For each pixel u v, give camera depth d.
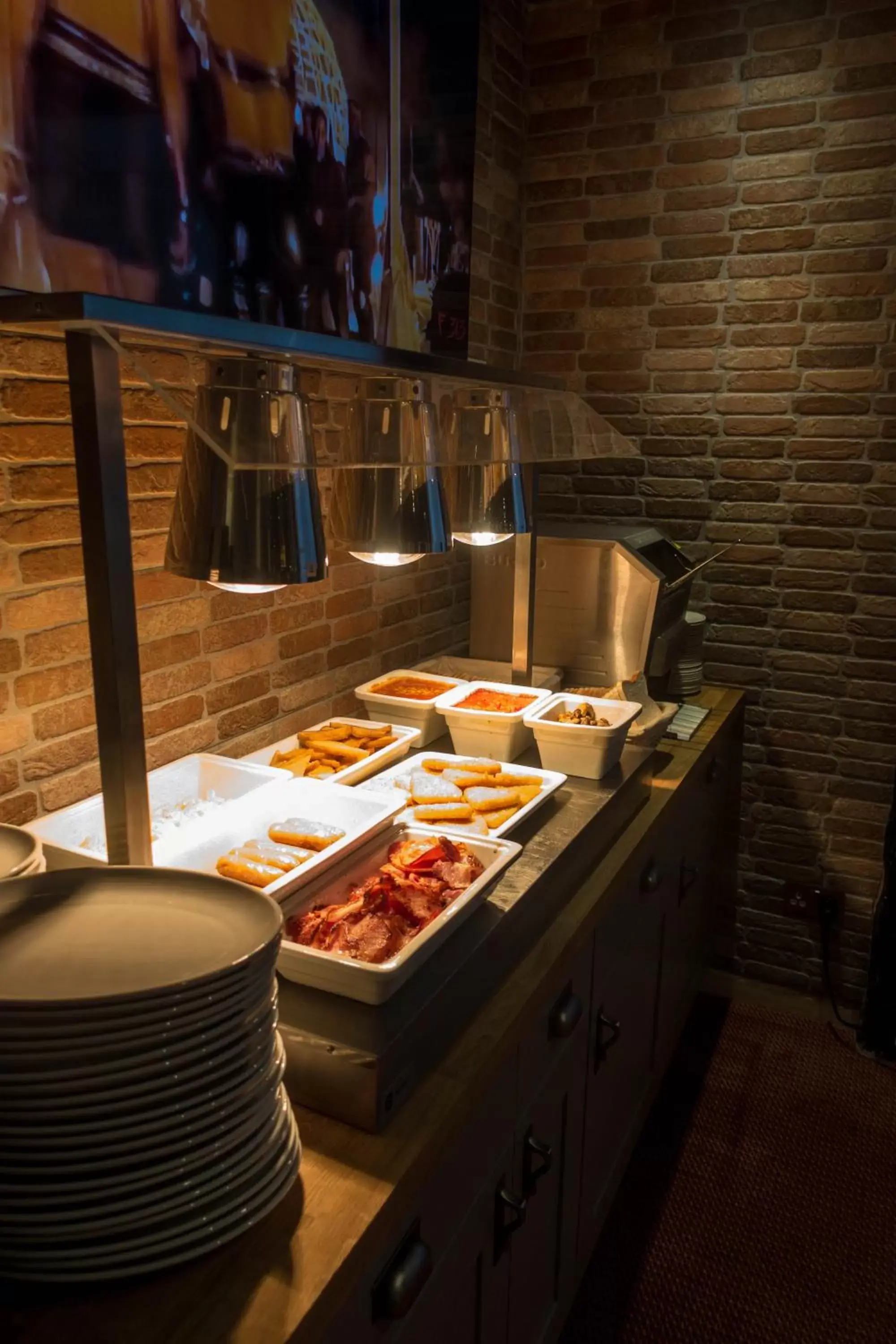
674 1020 2.54
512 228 2.94
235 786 1.73
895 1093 2.63
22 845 1.16
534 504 2.24
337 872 1.37
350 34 1.96
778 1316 1.91
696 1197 2.24
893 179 2.55
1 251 1.25
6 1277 0.79
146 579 1.68
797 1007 3.04
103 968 0.87
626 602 2.50
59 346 1.43
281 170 1.79
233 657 1.93
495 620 2.74
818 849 3.01
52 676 1.49
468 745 2.06
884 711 2.84
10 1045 0.76
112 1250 0.80
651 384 2.93
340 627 2.29
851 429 2.73
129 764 1.12
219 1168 0.86
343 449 1.39
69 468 1.47
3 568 1.39
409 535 1.35
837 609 2.84
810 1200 2.23
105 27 1.37
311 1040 1.06
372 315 2.16
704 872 2.71
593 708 2.05
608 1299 1.95
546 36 2.86
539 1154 1.42
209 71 1.58
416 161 2.29
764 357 2.78
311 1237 0.89
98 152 1.38
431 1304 1.15
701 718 2.65
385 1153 1.02
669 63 2.73
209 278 1.64
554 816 1.76
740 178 2.71
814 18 2.56
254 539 1.04
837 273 2.66
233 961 0.83
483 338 2.83
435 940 1.19
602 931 1.72
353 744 1.95
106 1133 0.79
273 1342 0.78
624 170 2.84
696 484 2.93
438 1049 1.18
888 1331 1.88
